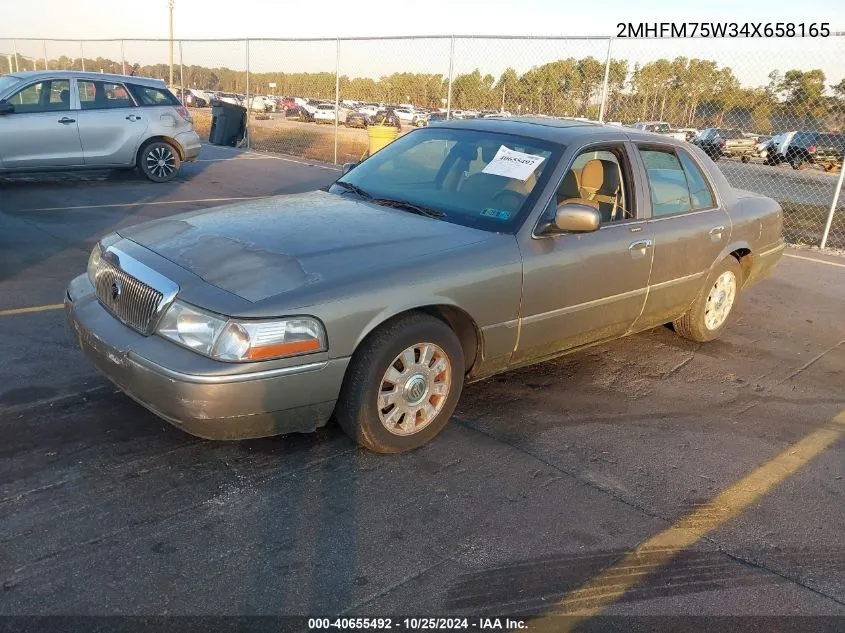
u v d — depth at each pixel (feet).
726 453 12.90
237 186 40.01
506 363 13.37
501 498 10.90
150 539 9.34
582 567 9.43
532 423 13.51
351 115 93.50
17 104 34.40
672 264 15.98
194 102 90.48
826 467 12.61
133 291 10.87
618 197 14.94
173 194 36.09
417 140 15.99
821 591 9.29
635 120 38.65
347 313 10.40
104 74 37.29
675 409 14.65
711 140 53.93
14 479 10.39
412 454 11.98
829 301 23.90
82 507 9.88
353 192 14.84
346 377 10.95
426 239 12.17
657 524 10.54
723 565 9.68
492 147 14.60
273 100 109.70
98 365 11.21
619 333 15.74
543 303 13.17
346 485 10.92
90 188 36.40
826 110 33.71
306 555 9.27
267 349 9.84
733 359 17.84
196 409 9.80
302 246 11.35
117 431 11.93
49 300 18.43
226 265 10.70
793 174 59.36
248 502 10.29
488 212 13.30
